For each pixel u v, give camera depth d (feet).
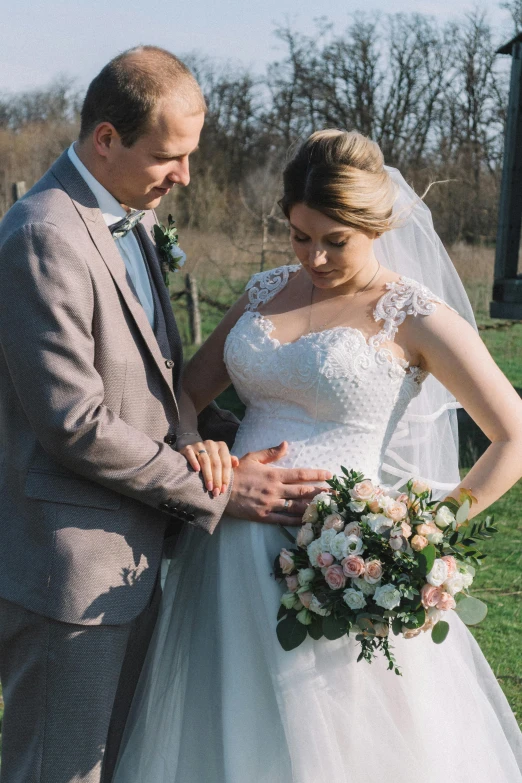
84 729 7.32
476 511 7.28
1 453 7.77
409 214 7.99
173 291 38.32
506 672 11.41
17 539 7.53
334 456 7.54
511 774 7.80
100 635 7.34
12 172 62.49
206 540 8.07
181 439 7.98
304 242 7.25
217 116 69.00
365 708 7.16
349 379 7.38
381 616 6.70
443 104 67.21
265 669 7.36
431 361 7.45
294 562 7.07
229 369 8.18
